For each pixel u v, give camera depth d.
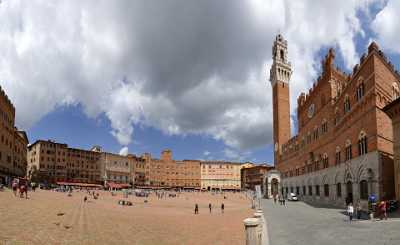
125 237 31.33
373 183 43.50
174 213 69.38
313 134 80.12
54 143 183.38
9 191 74.12
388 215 35.47
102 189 183.38
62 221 36.88
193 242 31.42
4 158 92.06
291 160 106.56
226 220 53.38
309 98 84.25
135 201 107.12
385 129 43.75
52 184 164.38
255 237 12.62
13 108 104.88
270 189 122.25
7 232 26.12
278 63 140.75
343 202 56.53
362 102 47.94
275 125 139.12
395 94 49.41
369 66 45.81
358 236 23.03
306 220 37.41
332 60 67.56
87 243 25.97
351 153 52.72
